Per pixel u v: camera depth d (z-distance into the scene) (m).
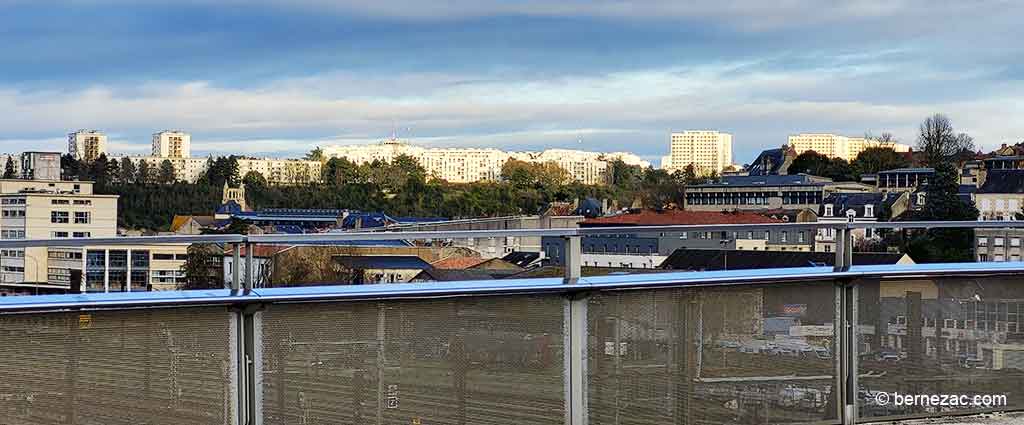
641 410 5.43
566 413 5.31
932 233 48.25
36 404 4.48
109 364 4.59
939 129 154.12
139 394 4.63
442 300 5.09
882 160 165.75
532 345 5.25
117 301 4.55
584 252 71.12
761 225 5.67
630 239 72.81
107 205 147.88
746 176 152.50
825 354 5.77
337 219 169.50
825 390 5.77
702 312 5.53
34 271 52.09
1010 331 6.11
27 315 4.45
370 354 4.99
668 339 5.47
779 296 5.68
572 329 5.31
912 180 140.88
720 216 125.38
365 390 4.98
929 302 5.97
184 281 17.06
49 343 4.49
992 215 117.00
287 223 171.75
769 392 5.67
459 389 5.14
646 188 183.50
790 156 182.50
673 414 5.48
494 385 5.19
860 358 5.85
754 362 5.64
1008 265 6.18
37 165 159.75
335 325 4.93
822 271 5.79
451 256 57.53
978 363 6.05
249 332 4.81
